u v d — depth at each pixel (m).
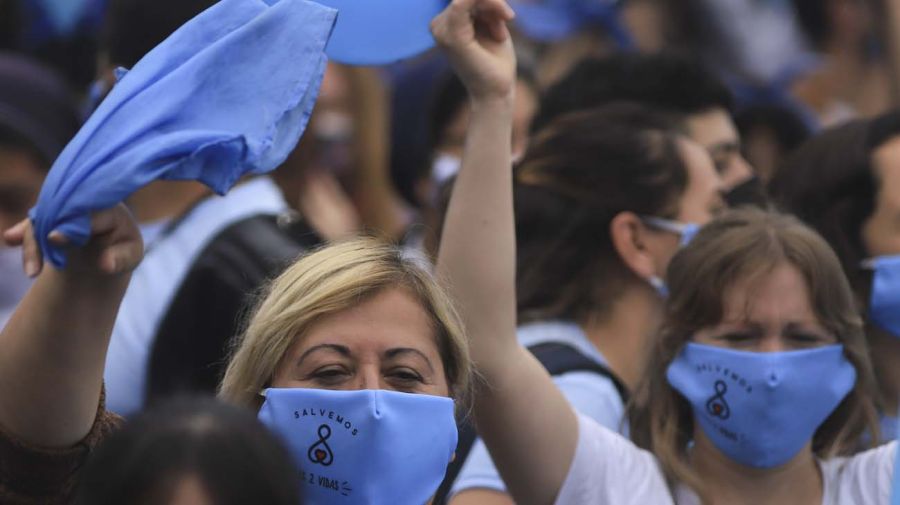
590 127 12.91
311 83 7.67
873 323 12.95
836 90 23.48
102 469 6.36
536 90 18.09
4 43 19.05
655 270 12.60
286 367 8.80
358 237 9.51
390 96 20.52
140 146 7.26
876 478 10.77
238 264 12.30
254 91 7.57
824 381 10.44
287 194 14.30
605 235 12.60
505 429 10.34
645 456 10.72
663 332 10.77
